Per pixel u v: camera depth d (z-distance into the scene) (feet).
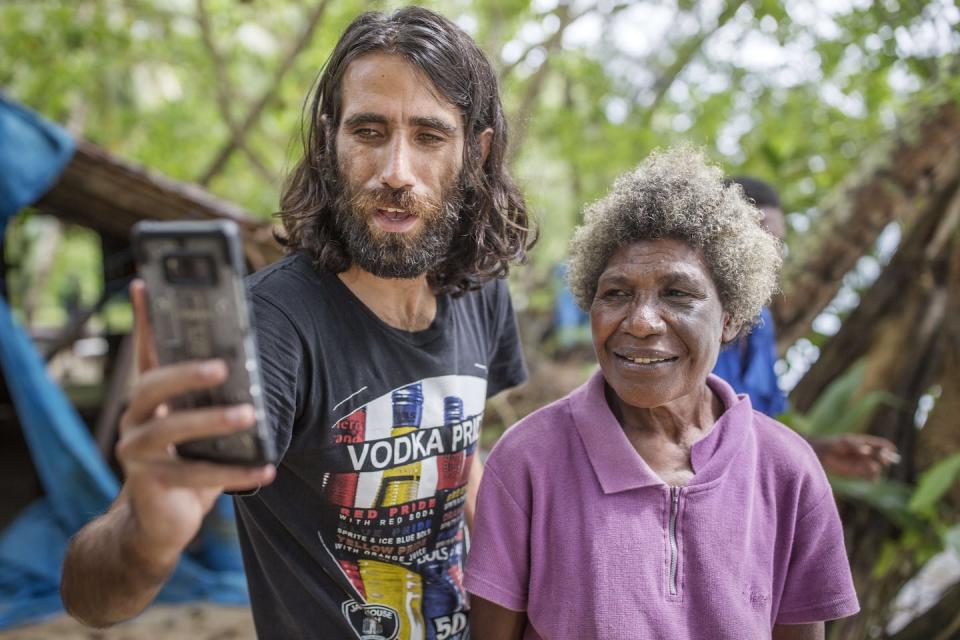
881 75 12.35
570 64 18.42
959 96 8.91
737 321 4.79
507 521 4.58
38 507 14.97
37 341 27.04
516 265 6.02
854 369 9.34
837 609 4.50
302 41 19.63
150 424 2.90
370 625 4.87
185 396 3.03
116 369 17.60
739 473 4.51
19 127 13.28
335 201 4.82
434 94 4.64
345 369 4.62
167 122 23.53
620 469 4.43
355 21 4.83
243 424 2.88
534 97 18.02
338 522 4.75
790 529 4.54
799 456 4.65
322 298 4.67
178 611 13.91
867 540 9.05
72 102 26.17
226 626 13.38
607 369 4.55
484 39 17.85
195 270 2.87
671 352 4.42
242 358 2.94
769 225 8.45
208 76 22.09
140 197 13.99
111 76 25.05
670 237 4.48
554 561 4.44
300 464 4.64
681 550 4.32
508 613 4.60
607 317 4.51
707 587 4.25
